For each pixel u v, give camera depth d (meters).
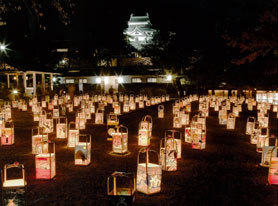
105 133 13.21
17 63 32.84
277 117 19.56
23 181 5.52
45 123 13.21
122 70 46.19
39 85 39.62
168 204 5.46
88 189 6.21
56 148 10.14
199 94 37.16
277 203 5.52
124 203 4.91
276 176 6.44
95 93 42.25
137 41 59.75
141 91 40.00
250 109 24.36
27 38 38.59
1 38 32.69
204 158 8.89
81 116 15.38
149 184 5.88
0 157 8.95
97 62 51.62
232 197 5.80
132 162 8.38
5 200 5.32
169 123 16.75
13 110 24.09
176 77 36.75
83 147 7.96
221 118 16.62
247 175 7.21
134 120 17.97
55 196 5.83
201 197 5.80
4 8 10.23
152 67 44.50
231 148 10.39
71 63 51.62
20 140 11.70
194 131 10.86
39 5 10.61
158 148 10.28
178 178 6.96
